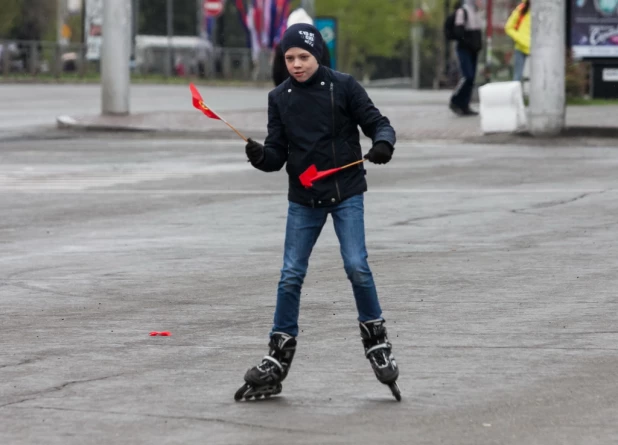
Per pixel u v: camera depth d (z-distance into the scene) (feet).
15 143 153.79
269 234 82.79
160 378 45.52
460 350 49.65
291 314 42.83
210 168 124.57
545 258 72.23
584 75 200.34
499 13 204.85
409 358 48.37
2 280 67.31
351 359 48.37
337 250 76.02
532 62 153.17
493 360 47.88
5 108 207.82
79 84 309.22
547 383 44.21
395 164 126.21
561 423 39.06
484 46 208.44
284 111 43.04
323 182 42.68
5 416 40.45
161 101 228.63
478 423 39.14
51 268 70.95
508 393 42.88
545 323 54.65
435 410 40.78
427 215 90.12
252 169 123.54
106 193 104.88
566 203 95.76
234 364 47.67
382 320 42.63
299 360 48.26
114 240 81.10
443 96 261.44
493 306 58.59
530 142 151.53
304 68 42.39
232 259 73.31
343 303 59.67
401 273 67.67
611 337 51.72
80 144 153.07
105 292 63.52
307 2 221.25
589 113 171.32
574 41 203.82
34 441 37.60
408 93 289.53
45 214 93.35
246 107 206.39
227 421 39.63
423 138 156.04
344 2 528.22
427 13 454.40
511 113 156.15
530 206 94.22
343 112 42.78
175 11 435.53
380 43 530.27
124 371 46.68
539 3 152.15
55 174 119.85
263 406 41.52
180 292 63.31
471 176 114.73
